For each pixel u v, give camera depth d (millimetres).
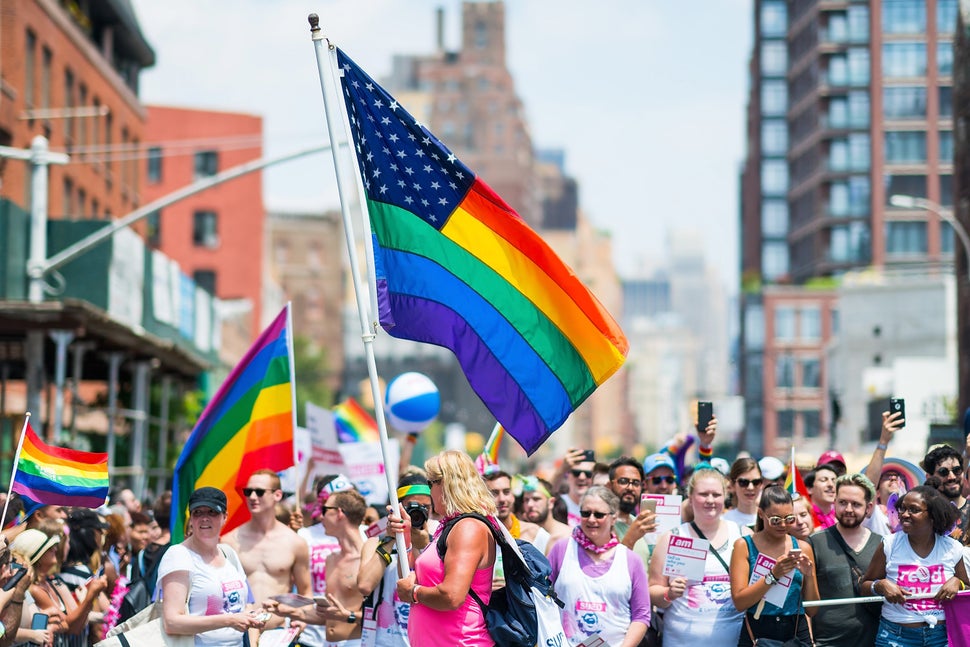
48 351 37156
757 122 154250
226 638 11930
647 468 15680
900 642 12352
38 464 13383
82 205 54344
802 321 131500
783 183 150000
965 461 15086
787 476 17391
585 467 16672
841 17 136125
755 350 132250
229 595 11844
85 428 45938
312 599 12594
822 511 15477
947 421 62219
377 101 11719
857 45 135250
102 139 58062
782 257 149625
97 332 31844
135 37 62406
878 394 77812
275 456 15508
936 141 129875
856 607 12680
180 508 15352
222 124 95625
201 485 15391
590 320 11883
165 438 40969
